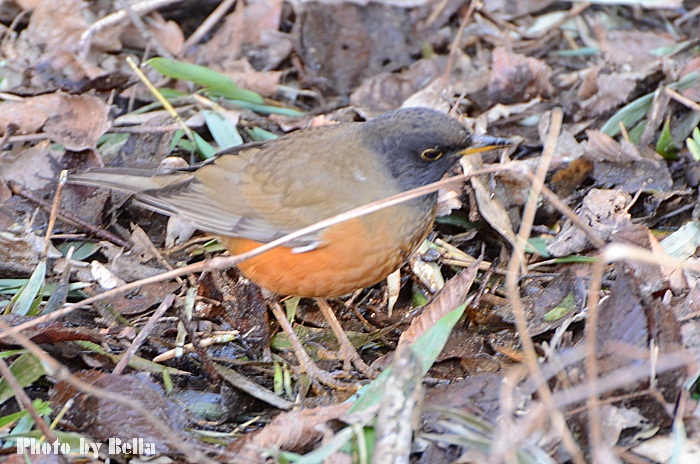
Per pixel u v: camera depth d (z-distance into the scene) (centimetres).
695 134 1197
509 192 1188
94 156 1195
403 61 1458
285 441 821
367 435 814
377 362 1008
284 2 1492
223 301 1056
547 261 1104
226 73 1391
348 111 1327
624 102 1327
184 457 824
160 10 1471
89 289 1054
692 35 1499
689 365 837
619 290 884
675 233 1081
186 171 1062
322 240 933
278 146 1030
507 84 1365
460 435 805
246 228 995
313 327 1088
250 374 1000
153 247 1121
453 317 895
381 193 963
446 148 957
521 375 871
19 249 1076
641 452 816
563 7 1572
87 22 1398
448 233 1191
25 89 1287
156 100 1327
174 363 987
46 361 768
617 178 1209
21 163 1178
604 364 845
